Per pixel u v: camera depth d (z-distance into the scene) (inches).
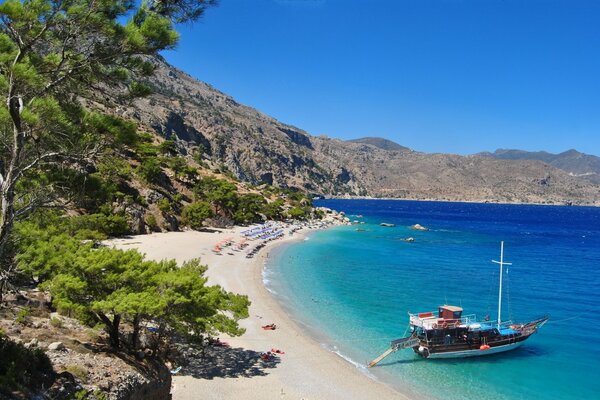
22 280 1043.9
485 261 3203.7
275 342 1370.6
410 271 2741.1
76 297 864.9
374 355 1342.3
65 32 526.9
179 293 956.6
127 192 3326.8
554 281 2571.4
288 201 7229.3
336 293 2095.2
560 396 1110.4
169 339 1171.9
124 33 519.2
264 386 1042.7
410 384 1153.4
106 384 663.1
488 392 1125.1
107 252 930.7
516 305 2030.0
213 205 4453.7
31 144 550.9
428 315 1441.9
